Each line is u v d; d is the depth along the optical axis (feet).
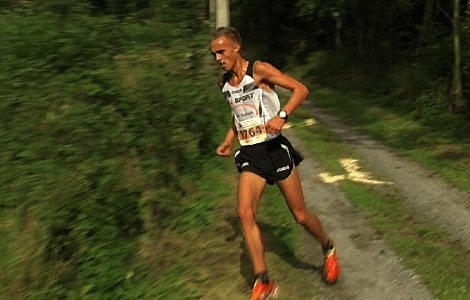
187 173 18.58
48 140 13.89
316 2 70.64
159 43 19.40
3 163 13.23
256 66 10.03
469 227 15.17
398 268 12.23
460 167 22.53
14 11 20.11
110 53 18.20
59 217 12.06
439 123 33.22
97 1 21.31
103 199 13.24
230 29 10.05
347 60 72.95
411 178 20.83
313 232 10.89
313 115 39.65
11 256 11.56
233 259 12.82
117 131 15.51
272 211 16.14
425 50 45.73
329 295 10.94
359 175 21.33
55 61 16.87
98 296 11.03
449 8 57.82
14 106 14.69
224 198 17.46
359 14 69.41
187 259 12.90
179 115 17.81
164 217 15.30
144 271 12.19
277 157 10.23
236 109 10.37
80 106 15.33
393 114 38.45
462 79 36.94
